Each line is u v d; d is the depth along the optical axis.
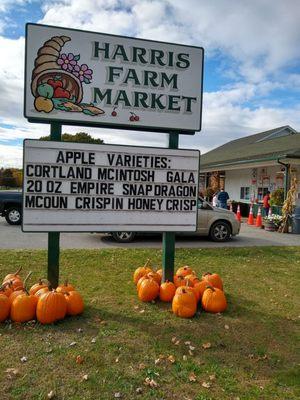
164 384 3.35
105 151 5.30
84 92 5.27
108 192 5.33
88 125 5.37
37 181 5.08
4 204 14.43
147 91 5.50
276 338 4.37
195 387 3.32
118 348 3.95
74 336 4.20
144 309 5.09
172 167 5.57
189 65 5.64
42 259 7.83
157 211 5.54
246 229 15.25
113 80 5.36
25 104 5.07
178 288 5.07
